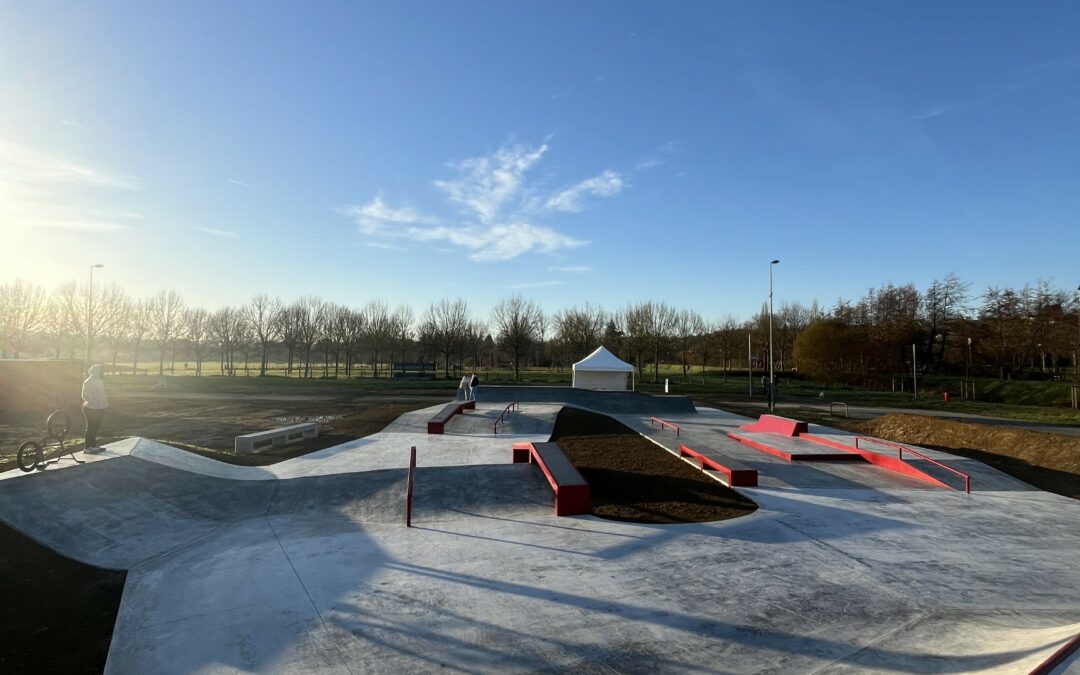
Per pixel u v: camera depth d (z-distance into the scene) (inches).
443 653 212.2
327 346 2207.2
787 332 2536.9
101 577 290.4
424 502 421.7
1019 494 478.6
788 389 1937.7
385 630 230.4
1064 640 203.6
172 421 876.0
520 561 308.5
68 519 339.0
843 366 2150.6
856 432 844.0
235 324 2335.1
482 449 606.2
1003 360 1943.9
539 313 2549.2
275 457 554.6
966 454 625.9
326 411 1013.8
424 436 687.7
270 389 1567.4
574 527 370.3
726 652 213.3
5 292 1857.8
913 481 513.0
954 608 255.8
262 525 379.6
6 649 216.5
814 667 203.0
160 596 265.7
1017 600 266.7
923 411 1229.1
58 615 246.2
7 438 711.1
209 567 302.7
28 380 969.5
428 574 290.0
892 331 2185.0
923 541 352.2
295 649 215.6
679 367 3129.9
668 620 239.3
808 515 399.9
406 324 2374.5
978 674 192.1
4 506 326.6
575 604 254.2
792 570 297.7
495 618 240.5
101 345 2295.8
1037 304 2012.8
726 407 1229.1
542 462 455.8
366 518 393.7
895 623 239.1
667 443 653.9
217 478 450.0
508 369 2883.9
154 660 209.2
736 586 275.6
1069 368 1878.7
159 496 398.0
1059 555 332.8
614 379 1334.9
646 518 389.4
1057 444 598.9
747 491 457.4
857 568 303.0
